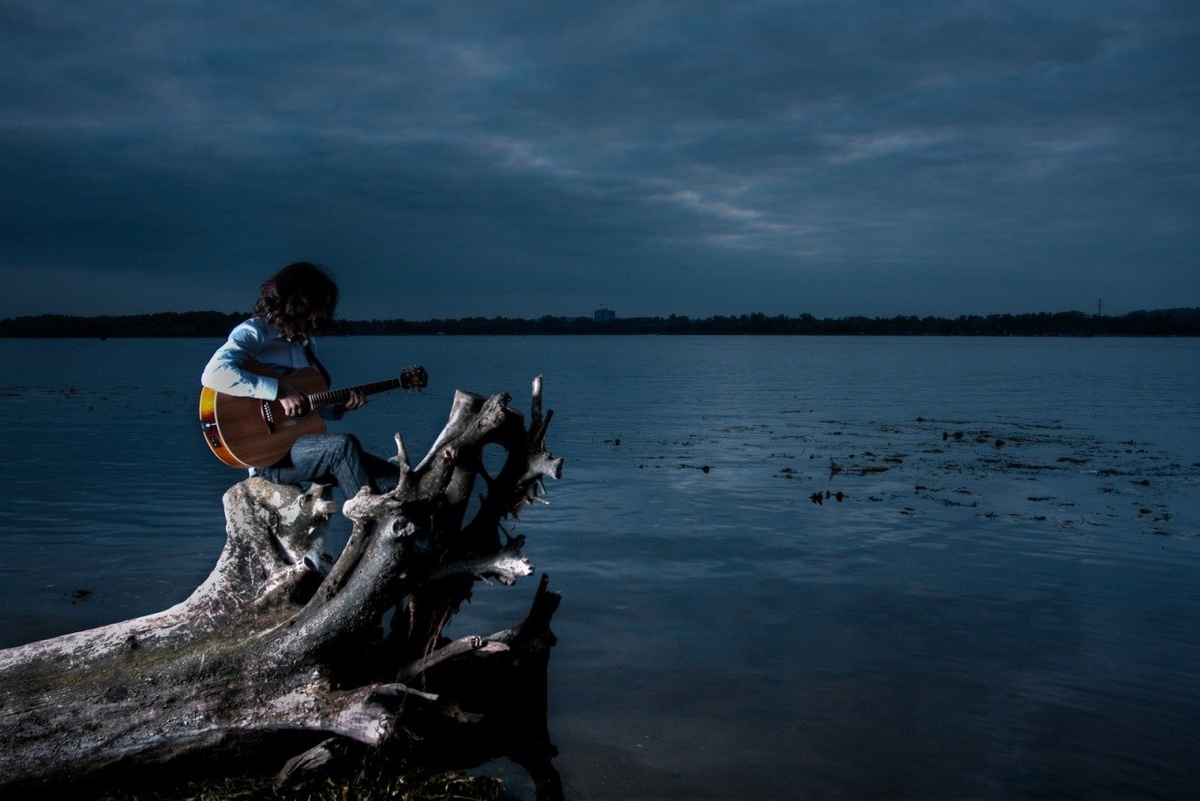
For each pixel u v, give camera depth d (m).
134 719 4.60
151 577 8.92
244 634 4.88
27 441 19.25
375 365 62.22
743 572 9.29
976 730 5.80
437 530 5.15
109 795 4.59
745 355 102.06
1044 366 73.12
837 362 79.94
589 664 6.79
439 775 4.96
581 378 49.22
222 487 13.92
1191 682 6.59
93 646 4.84
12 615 7.68
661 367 66.06
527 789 4.97
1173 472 16.05
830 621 7.82
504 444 5.31
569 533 10.96
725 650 7.09
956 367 70.12
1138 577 9.23
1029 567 9.59
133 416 25.06
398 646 5.31
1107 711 6.11
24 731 4.51
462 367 63.41
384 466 5.27
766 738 5.63
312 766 4.70
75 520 11.53
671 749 5.49
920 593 8.60
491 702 5.90
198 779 4.73
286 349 5.06
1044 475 15.58
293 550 5.09
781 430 22.77
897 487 14.26
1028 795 5.02
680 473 15.45
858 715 5.99
